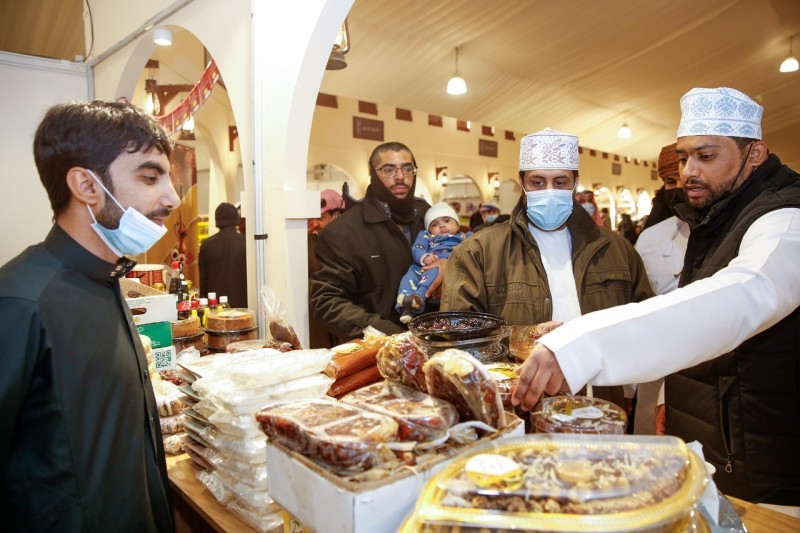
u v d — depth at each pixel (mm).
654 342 1061
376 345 1363
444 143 8227
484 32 4707
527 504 678
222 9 2293
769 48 6191
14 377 944
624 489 684
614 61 5828
